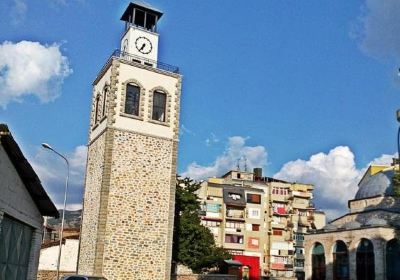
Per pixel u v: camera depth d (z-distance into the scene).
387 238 58.69
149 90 43.75
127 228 39.59
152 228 40.59
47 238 63.06
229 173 109.00
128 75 43.12
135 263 39.25
